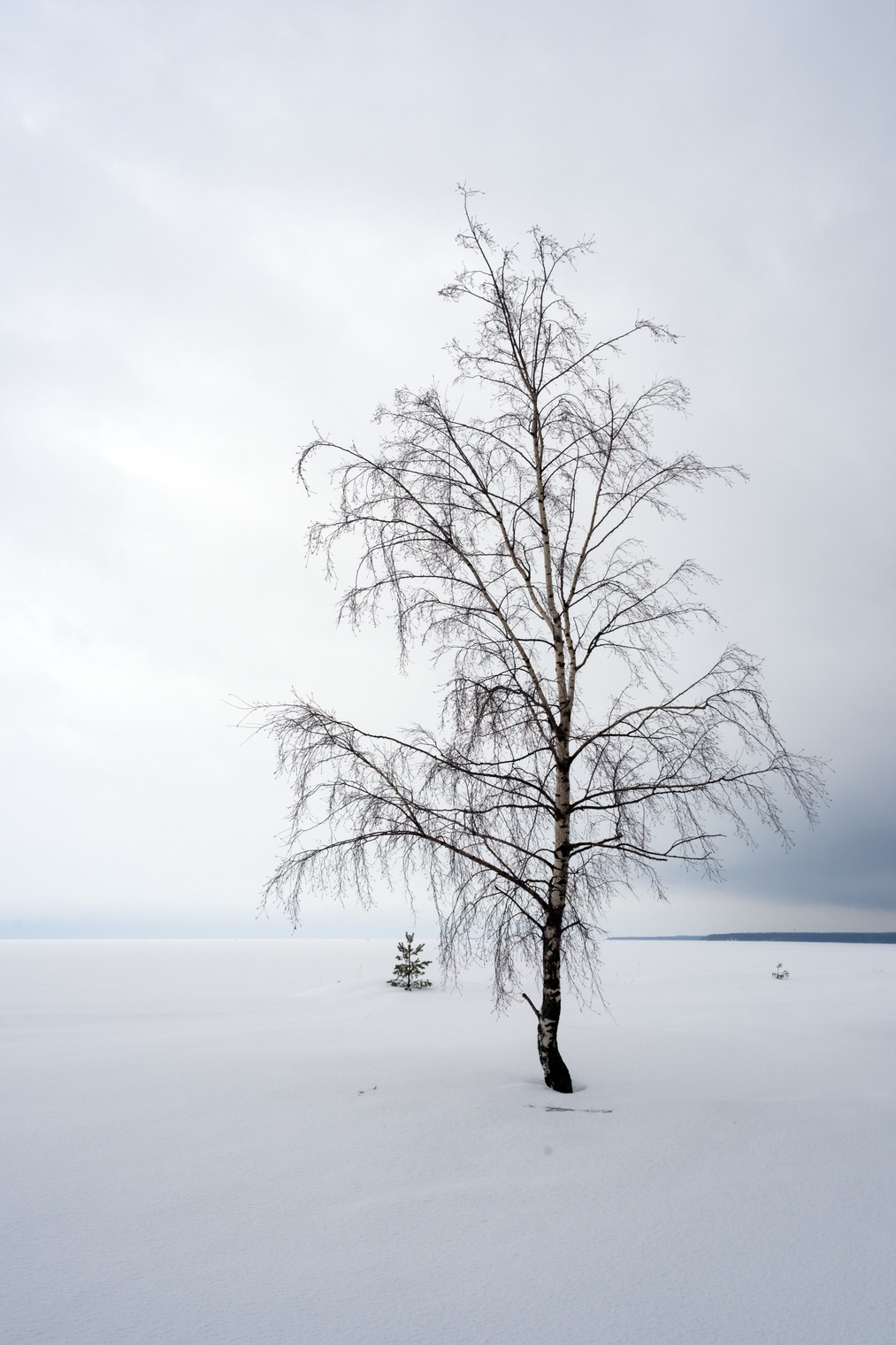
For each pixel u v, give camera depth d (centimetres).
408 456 934
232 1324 388
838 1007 1720
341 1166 616
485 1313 398
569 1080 849
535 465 977
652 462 919
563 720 912
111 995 2042
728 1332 382
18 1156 645
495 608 929
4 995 2031
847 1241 488
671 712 862
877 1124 733
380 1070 957
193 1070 966
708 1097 827
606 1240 487
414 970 2236
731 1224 511
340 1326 386
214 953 5144
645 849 843
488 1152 648
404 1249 474
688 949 5662
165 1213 528
